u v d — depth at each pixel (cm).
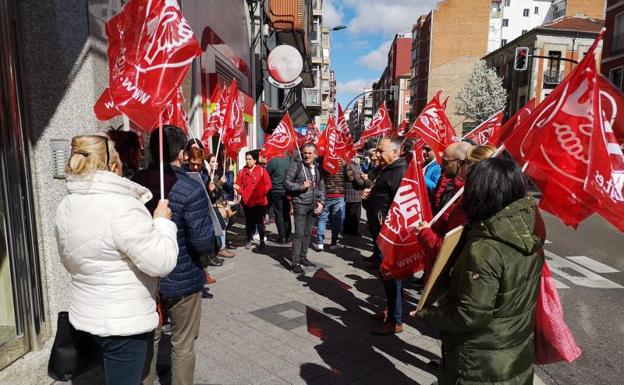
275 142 756
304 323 431
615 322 470
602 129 218
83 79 356
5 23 285
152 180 258
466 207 196
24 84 310
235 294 515
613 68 2822
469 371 189
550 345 225
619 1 2778
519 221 182
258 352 366
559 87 226
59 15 333
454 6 5912
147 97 248
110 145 207
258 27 1412
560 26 4172
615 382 349
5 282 304
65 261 199
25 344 307
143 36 254
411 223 330
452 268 199
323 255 723
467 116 4284
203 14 787
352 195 870
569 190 229
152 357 244
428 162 609
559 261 733
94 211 190
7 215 294
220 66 949
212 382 317
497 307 182
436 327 199
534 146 231
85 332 220
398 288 404
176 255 210
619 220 217
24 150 307
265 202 732
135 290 202
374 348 380
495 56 5072
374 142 984
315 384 319
